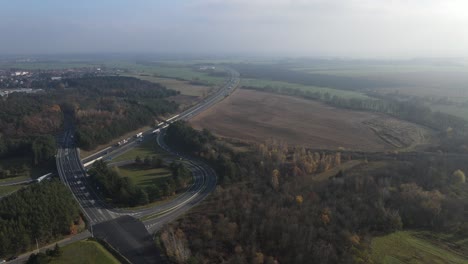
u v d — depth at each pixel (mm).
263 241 144750
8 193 188875
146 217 165125
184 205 176750
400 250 140125
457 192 179250
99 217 164625
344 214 159125
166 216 166375
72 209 156750
